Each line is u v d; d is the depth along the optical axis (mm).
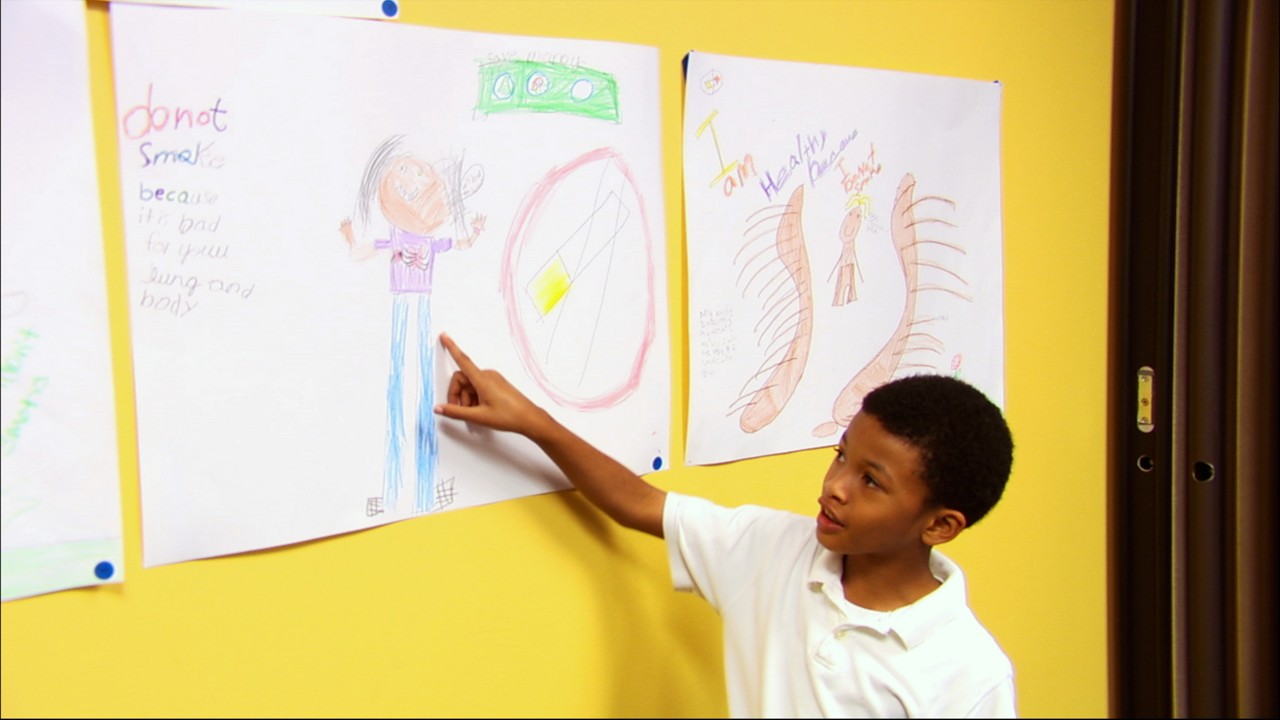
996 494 842
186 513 774
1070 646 1321
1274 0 1190
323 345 816
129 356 755
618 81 945
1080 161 1275
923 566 882
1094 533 1332
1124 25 1274
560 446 883
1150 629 1321
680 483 1024
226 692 813
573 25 922
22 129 700
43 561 729
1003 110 1210
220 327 775
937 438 797
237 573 808
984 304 1210
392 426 855
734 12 1014
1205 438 1263
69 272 723
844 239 1099
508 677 943
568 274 932
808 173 1067
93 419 740
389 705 886
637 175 966
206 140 760
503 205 892
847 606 851
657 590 1024
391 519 862
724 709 1079
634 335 977
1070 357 1292
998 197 1211
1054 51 1238
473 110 872
